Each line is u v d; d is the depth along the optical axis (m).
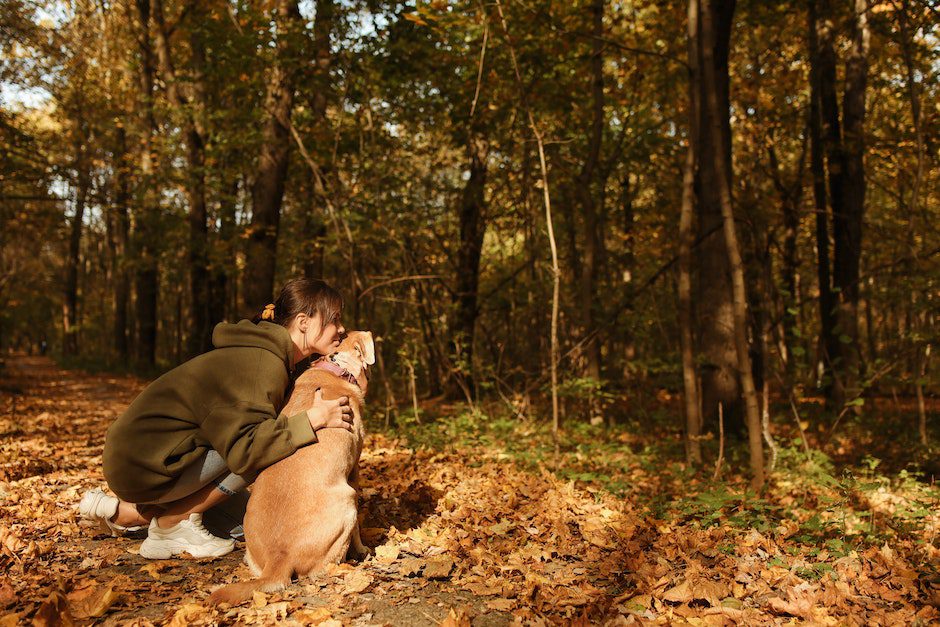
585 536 4.08
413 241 11.52
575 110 12.92
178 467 3.21
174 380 3.23
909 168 11.97
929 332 7.58
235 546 3.71
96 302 51.03
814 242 18.75
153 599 2.95
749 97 14.59
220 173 14.30
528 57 10.21
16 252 37.50
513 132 12.05
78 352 40.16
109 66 22.30
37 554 3.52
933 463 7.30
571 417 10.26
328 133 11.33
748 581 3.36
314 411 3.19
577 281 12.43
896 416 10.71
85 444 7.65
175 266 19.00
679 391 9.41
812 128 13.57
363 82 10.77
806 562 3.66
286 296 3.62
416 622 2.79
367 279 10.75
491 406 10.23
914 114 8.32
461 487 5.34
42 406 12.14
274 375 3.29
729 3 8.62
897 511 5.29
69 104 20.48
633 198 16.84
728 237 5.94
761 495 5.61
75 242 38.31
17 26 15.95
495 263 17.44
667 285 11.70
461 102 11.31
